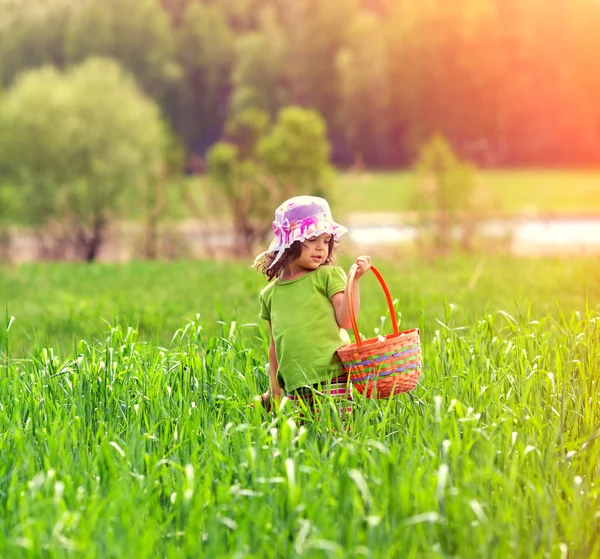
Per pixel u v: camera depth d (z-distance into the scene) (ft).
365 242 95.96
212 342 20.43
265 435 14.66
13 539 11.81
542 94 358.02
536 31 358.64
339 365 17.06
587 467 14.74
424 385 18.61
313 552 11.52
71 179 97.96
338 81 372.79
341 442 14.58
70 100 102.78
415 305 37.50
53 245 98.53
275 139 85.61
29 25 375.25
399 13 379.14
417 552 11.92
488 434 15.19
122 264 73.92
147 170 98.32
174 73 367.04
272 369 18.19
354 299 16.88
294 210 17.07
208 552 11.46
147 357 20.98
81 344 21.25
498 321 32.78
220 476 13.92
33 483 12.64
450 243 78.74
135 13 370.73
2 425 16.98
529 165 351.05
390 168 357.00
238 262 75.56
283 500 12.69
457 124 359.25
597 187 207.21
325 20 383.45
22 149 99.60
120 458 14.39
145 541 11.38
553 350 20.43
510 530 12.14
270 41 381.40
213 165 84.99
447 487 13.04
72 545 11.34
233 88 401.49
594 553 12.14
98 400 17.80
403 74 358.02
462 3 363.35
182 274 61.46
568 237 97.60
